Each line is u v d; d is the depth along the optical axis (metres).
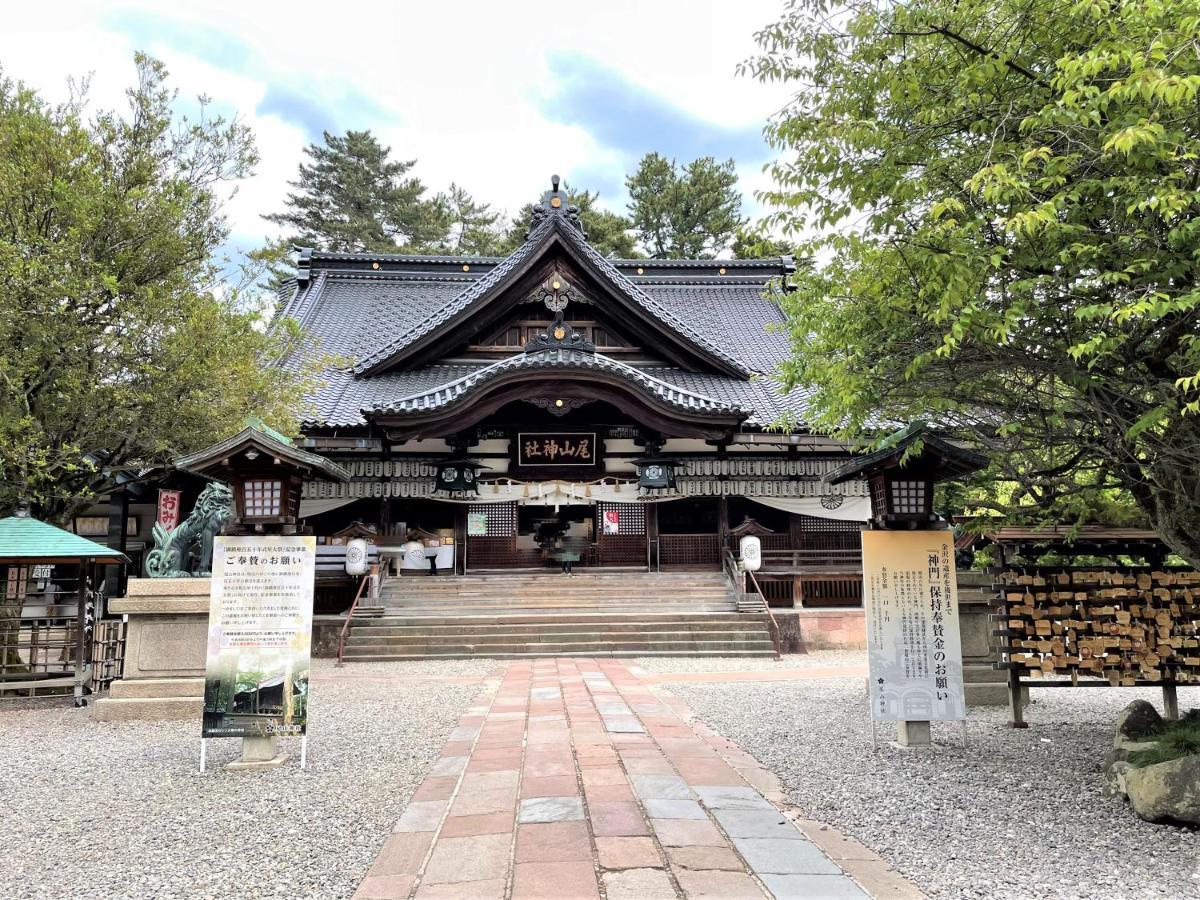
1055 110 4.43
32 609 13.97
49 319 10.95
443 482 19.48
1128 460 5.78
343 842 5.09
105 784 6.79
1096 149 4.54
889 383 5.90
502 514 20.84
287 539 7.29
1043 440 6.20
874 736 7.63
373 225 43.09
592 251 21.89
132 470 13.45
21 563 11.17
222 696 7.08
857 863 4.61
